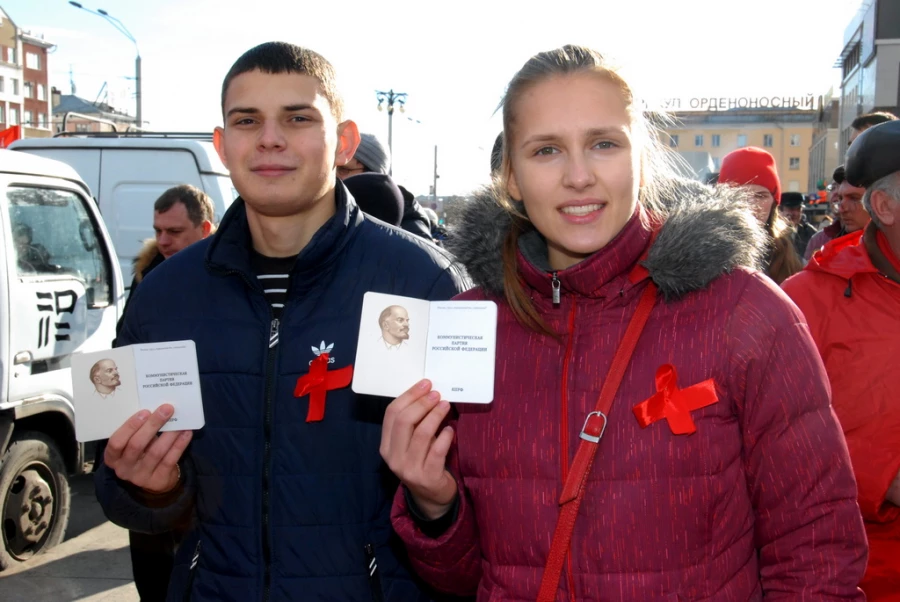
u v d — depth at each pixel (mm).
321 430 1804
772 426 1322
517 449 1412
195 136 8422
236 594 1786
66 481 4598
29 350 4152
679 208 1450
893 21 45438
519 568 1399
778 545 1337
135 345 1756
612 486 1337
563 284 1454
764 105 77812
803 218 7176
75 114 10227
